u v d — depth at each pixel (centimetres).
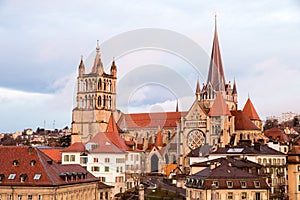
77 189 10625
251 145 14275
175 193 7606
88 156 12088
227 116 17712
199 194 9494
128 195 7231
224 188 9400
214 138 14612
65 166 10938
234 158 11975
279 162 13388
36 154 10350
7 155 10444
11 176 9938
